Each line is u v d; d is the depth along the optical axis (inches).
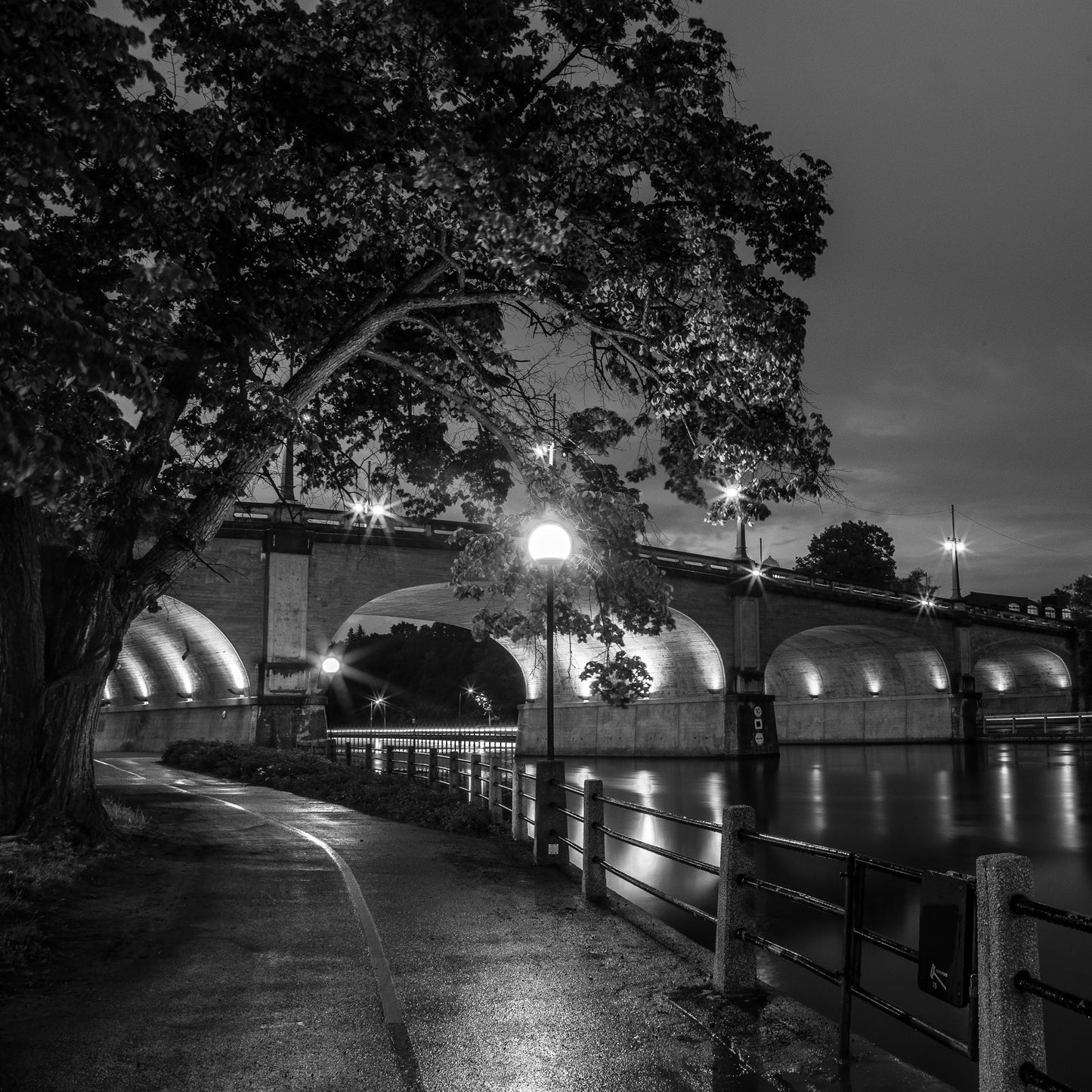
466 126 460.1
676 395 534.3
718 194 534.0
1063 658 3531.0
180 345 478.6
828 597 2704.2
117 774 1131.9
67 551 496.4
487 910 397.7
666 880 711.1
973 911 183.5
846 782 1668.3
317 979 291.3
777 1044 239.3
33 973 288.8
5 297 252.4
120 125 321.7
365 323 545.0
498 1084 213.2
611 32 515.5
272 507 1786.4
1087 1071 352.5
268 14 452.1
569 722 2883.9
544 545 552.4
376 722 5506.9
